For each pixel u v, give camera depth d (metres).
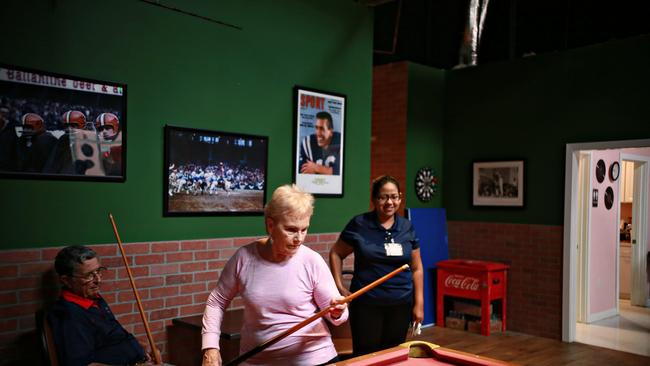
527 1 6.91
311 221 4.68
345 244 3.45
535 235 5.96
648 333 6.03
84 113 3.34
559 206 5.80
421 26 7.58
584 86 5.64
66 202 3.27
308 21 4.64
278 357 2.19
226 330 3.41
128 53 3.54
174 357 3.70
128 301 3.51
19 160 3.09
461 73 6.67
